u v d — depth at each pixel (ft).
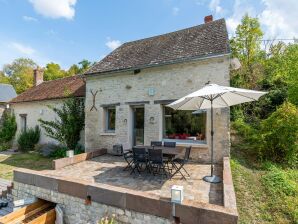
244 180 21.57
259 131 30.22
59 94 49.55
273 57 62.64
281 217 15.34
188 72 28.68
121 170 24.70
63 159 26.53
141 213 14.73
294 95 40.65
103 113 36.76
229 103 20.89
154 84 31.32
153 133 31.07
